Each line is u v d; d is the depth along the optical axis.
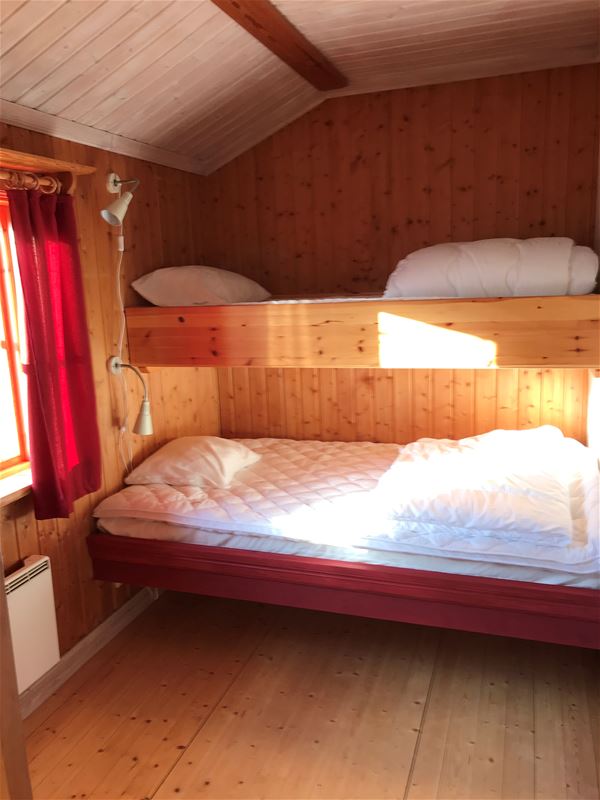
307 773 2.08
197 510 2.70
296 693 2.48
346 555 2.51
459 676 2.55
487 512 2.32
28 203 2.24
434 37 2.75
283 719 2.34
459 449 3.02
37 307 2.26
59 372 2.42
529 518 2.28
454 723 2.28
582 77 3.05
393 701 2.41
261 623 3.01
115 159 2.91
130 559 2.74
